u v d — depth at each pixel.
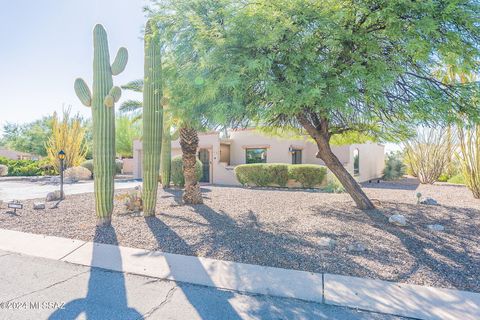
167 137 13.68
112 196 6.19
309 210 7.75
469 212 7.30
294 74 4.78
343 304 2.91
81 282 3.46
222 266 3.91
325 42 4.77
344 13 4.34
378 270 3.72
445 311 2.75
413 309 2.79
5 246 4.81
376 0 4.41
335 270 3.74
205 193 11.80
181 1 5.12
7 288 3.29
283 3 4.37
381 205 8.41
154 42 6.26
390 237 5.13
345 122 8.15
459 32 4.51
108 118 6.04
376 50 4.93
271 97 4.80
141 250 4.58
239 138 18.77
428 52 4.41
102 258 4.25
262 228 5.84
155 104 6.79
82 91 6.09
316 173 13.73
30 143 35.97
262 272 3.71
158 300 3.02
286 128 9.48
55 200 9.80
